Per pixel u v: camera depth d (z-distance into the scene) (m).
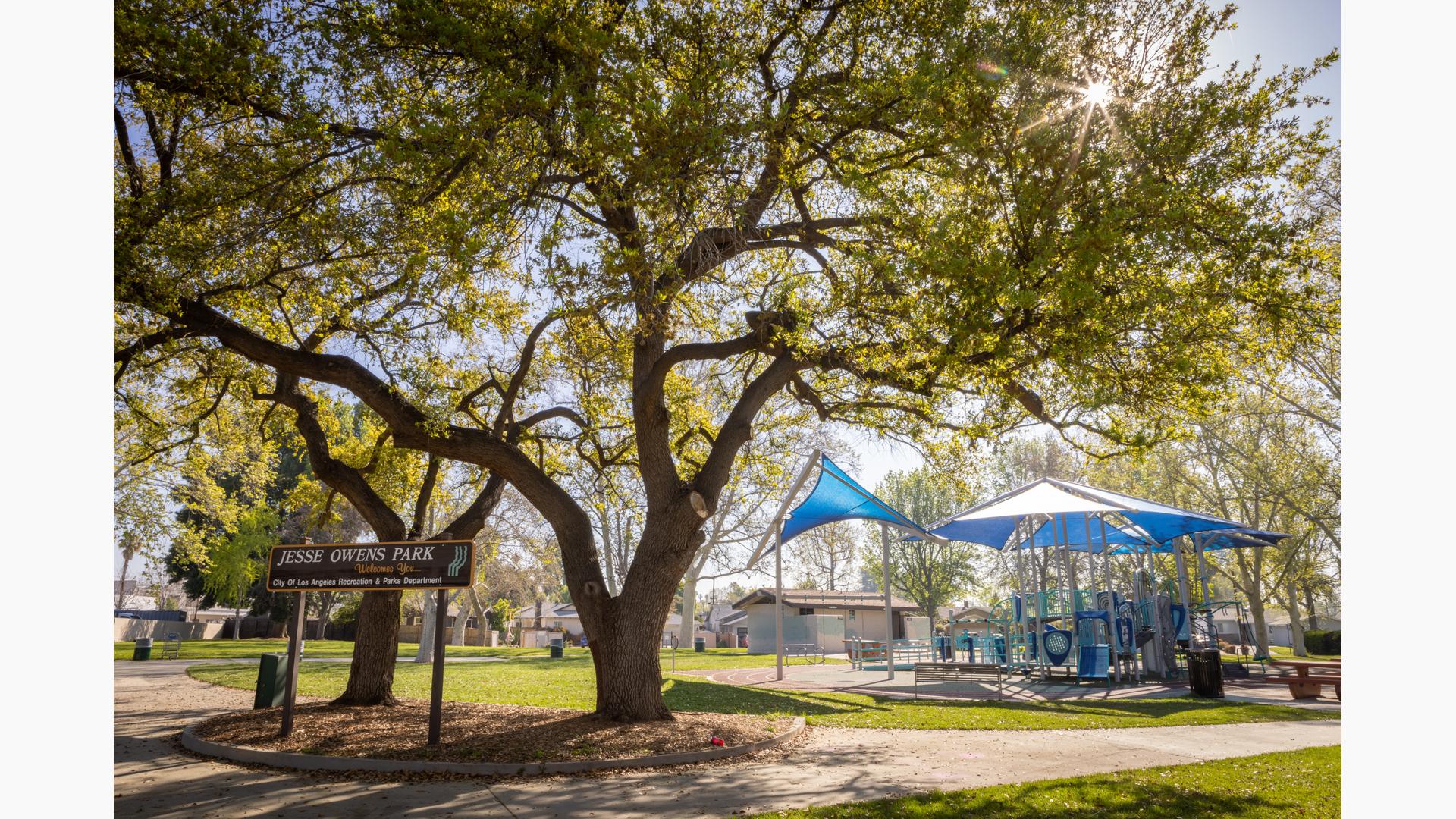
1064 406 11.95
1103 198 9.23
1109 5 10.55
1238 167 10.06
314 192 10.88
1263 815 6.53
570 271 9.63
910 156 11.59
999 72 9.56
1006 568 57.06
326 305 13.93
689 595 40.31
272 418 17.28
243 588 47.28
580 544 12.23
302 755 8.94
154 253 9.77
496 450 12.03
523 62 9.81
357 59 10.02
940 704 15.45
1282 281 10.26
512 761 8.84
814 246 12.83
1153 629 21.39
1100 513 20.89
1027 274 8.92
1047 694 17.53
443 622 9.95
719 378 16.61
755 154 10.27
